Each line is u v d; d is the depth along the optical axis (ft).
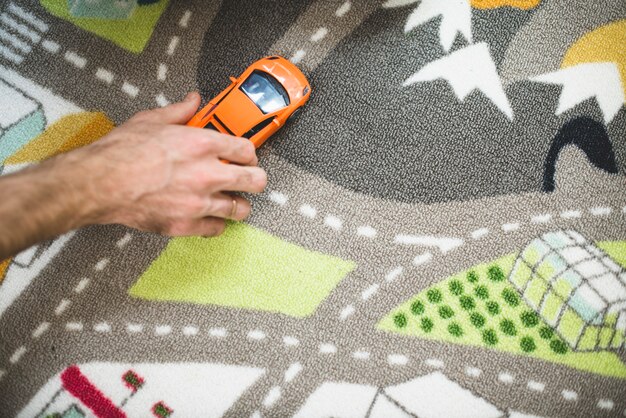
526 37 2.63
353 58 2.64
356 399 2.52
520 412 2.49
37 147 2.62
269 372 2.53
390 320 2.54
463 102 2.60
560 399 2.49
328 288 2.56
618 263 2.52
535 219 2.56
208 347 2.55
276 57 2.48
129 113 2.64
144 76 2.65
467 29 2.64
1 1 2.69
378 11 2.66
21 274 2.56
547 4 2.64
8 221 1.72
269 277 2.57
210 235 2.36
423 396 2.51
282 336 2.55
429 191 2.58
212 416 2.52
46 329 2.54
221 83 2.64
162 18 2.68
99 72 2.65
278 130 2.60
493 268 2.55
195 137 2.08
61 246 2.57
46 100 2.64
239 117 2.37
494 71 2.62
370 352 2.53
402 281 2.56
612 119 2.58
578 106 2.59
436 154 2.59
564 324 2.50
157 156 2.01
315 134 2.61
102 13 2.68
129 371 2.54
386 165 2.59
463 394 2.51
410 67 2.62
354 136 2.60
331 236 2.58
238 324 2.56
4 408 2.51
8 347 2.53
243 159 2.25
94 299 2.56
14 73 2.66
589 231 2.55
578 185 2.57
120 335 2.55
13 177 1.85
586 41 2.62
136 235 2.58
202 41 2.66
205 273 2.58
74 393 2.52
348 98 2.61
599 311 2.49
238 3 2.68
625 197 2.55
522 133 2.59
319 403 2.52
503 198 2.57
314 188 2.59
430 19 2.65
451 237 2.56
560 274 2.52
